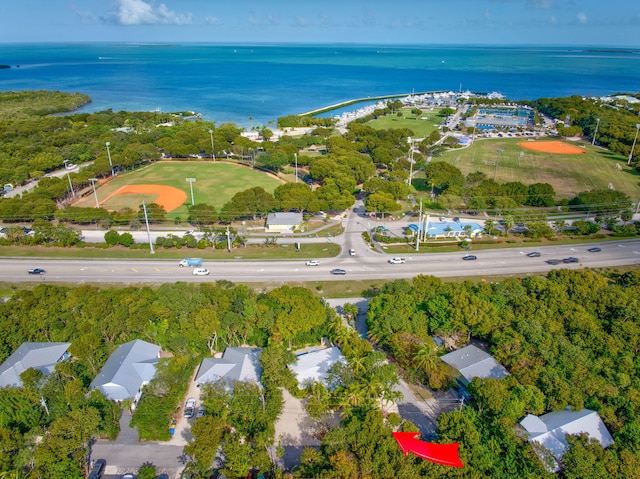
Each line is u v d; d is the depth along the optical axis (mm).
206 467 65562
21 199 169250
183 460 72375
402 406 83625
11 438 68375
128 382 83562
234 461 66188
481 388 76125
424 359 83938
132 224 161000
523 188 188875
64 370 83000
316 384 82250
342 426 73000
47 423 76625
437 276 130375
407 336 90438
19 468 64562
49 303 101625
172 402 80125
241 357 89688
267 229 164000
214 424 69625
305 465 65875
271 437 73375
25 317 96125
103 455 73125
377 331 94500
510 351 86938
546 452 66688
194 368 91500
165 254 142375
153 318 97375
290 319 93062
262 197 167750
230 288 113500
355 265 137000
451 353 91688
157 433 76062
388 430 69125
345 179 187750
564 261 140125
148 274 129000
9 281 123750
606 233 163875
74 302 99938
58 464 65062
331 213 181500
